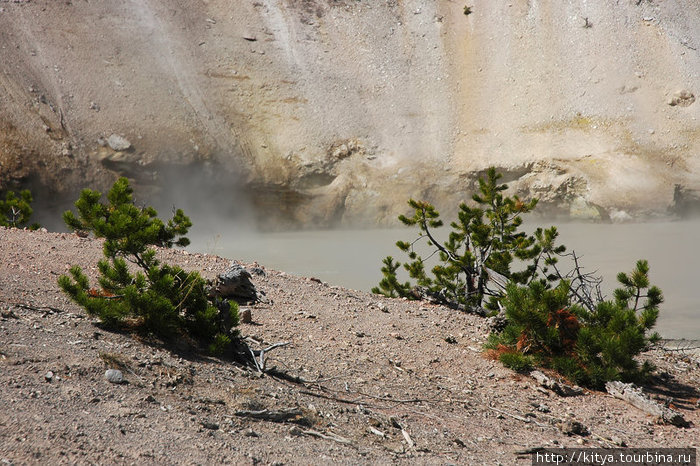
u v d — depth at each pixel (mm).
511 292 9781
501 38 113500
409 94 106562
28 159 78625
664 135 93062
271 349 8359
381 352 9422
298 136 97812
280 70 108250
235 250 54688
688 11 114062
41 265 10875
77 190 80562
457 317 12531
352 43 115125
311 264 42500
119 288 7742
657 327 19281
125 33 105188
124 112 90812
